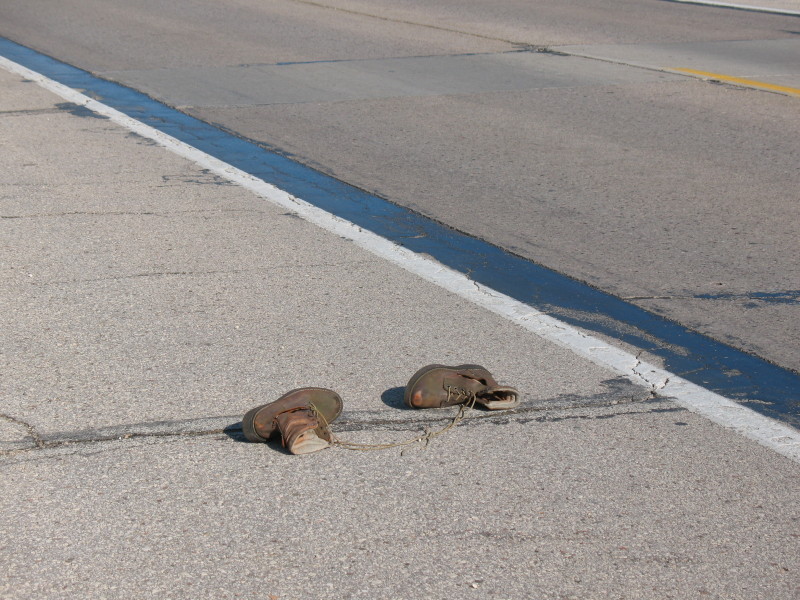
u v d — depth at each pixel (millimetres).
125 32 16656
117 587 3242
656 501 3773
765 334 5434
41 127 9945
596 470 3977
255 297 5711
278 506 3693
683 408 4531
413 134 10023
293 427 3998
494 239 6926
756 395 4699
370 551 3438
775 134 10250
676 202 7867
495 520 3627
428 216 7410
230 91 12023
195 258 6348
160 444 4109
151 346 5031
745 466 4035
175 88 12133
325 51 15062
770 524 3650
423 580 3297
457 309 5641
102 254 6383
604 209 7660
